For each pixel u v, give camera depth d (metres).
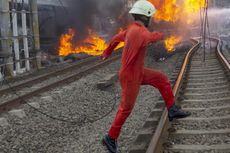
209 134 6.17
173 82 11.34
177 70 14.25
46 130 7.75
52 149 6.68
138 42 4.94
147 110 9.12
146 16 5.07
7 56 15.23
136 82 5.12
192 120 7.00
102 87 12.19
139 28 4.98
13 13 16.22
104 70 16.47
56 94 10.98
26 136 7.35
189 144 5.78
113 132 5.32
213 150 5.46
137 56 5.07
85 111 9.36
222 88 10.17
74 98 10.62
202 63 16.88
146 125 6.77
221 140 5.88
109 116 8.97
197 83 11.20
